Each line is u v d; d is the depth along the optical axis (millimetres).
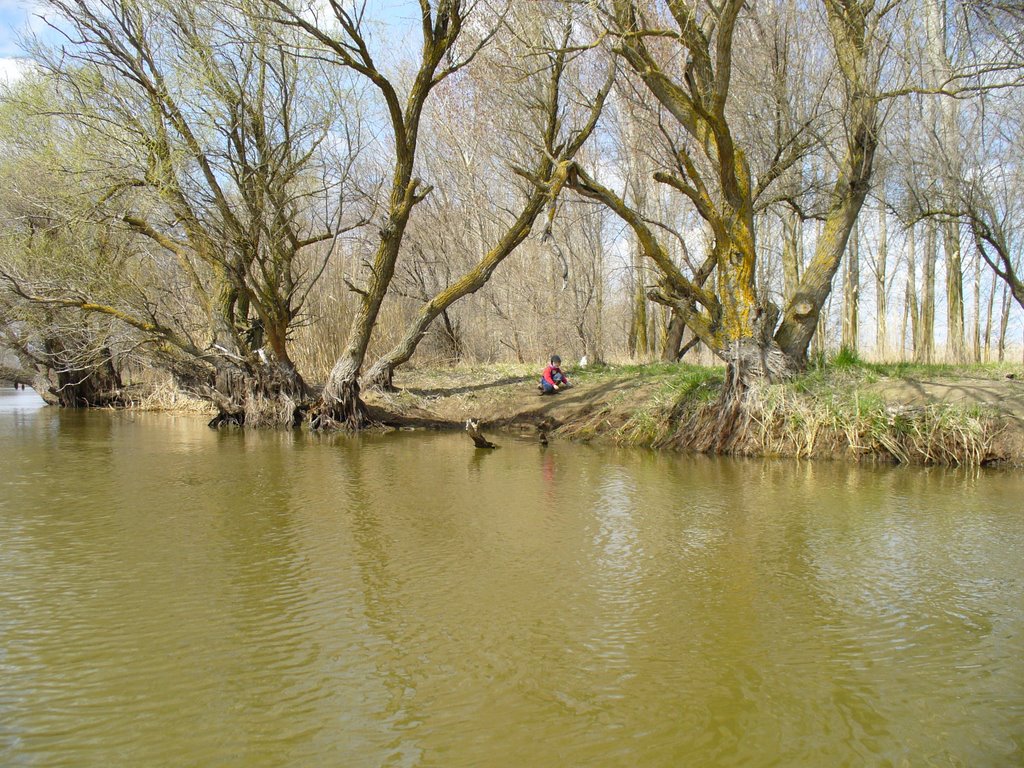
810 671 4641
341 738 3881
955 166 14953
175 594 5891
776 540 7492
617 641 5070
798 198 17438
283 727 3977
